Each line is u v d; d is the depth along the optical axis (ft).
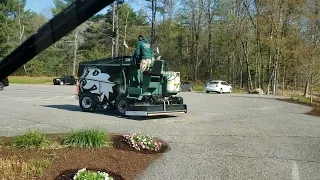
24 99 68.74
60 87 130.82
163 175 20.95
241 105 72.18
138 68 42.57
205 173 21.59
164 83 44.32
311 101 85.97
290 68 188.65
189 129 36.27
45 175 19.01
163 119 43.45
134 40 213.66
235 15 187.21
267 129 38.88
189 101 79.05
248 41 185.47
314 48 111.96
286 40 148.15
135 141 25.84
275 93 157.79
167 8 208.85
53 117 40.96
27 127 32.83
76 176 18.38
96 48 211.61
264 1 147.33
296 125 43.75
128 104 43.62
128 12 205.05
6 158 20.68
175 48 224.53
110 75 46.11
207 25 212.84
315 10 140.97
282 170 22.77
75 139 24.38
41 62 215.10
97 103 47.39
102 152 23.67
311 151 28.45
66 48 216.74
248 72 181.88
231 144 29.81
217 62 225.15
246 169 22.70
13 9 193.57
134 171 21.30
